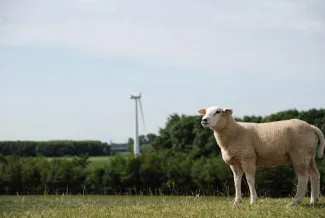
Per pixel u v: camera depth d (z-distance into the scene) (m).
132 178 49.06
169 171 46.59
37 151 93.25
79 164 55.84
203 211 11.79
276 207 12.07
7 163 55.94
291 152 12.54
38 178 52.78
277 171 35.22
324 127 48.44
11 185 52.75
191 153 55.16
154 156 50.22
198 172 44.31
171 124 64.50
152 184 48.53
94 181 51.03
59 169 52.50
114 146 113.81
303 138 12.41
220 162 43.19
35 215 12.20
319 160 35.94
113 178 50.09
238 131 12.86
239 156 12.80
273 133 12.58
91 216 11.59
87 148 102.50
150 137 120.75
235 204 12.62
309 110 51.97
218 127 12.80
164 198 15.21
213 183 43.06
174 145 59.81
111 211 12.45
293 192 35.38
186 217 11.08
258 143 12.70
